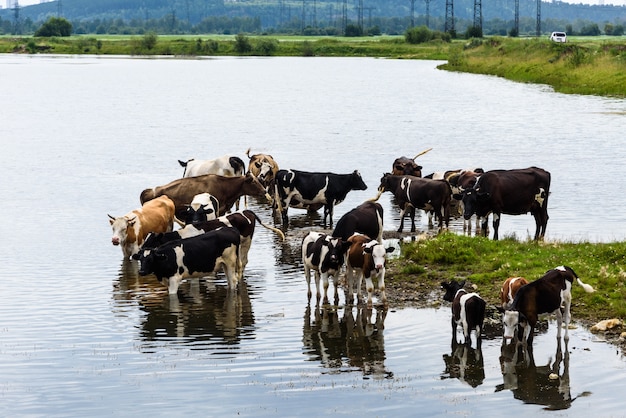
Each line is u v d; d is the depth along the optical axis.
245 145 43.88
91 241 24.47
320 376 14.66
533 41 104.19
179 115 60.09
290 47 178.38
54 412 13.30
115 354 15.73
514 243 21.83
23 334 16.80
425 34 180.00
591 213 26.80
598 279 18.23
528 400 13.55
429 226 25.61
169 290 19.02
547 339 16.02
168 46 185.88
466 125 51.03
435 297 18.66
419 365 15.08
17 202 29.97
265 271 21.27
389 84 87.81
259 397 13.80
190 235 20.41
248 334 16.75
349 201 29.88
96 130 51.53
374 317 17.58
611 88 68.50
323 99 71.56
